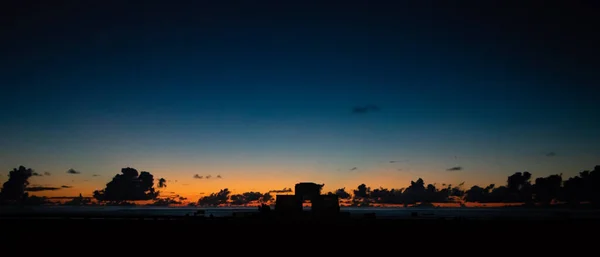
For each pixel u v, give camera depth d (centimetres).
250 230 4625
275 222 5144
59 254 3434
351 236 4278
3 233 4544
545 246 3800
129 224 5119
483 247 3750
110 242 4012
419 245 3825
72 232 4603
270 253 3462
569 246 3812
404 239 4128
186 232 4544
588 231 4588
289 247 3722
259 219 5359
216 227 4822
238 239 4134
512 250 3612
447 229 4666
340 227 4778
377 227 4794
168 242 3984
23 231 4703
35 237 4334
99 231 4656
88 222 5334
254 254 3416
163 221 5419
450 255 3403
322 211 5353
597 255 3425
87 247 3731
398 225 4950
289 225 4925
